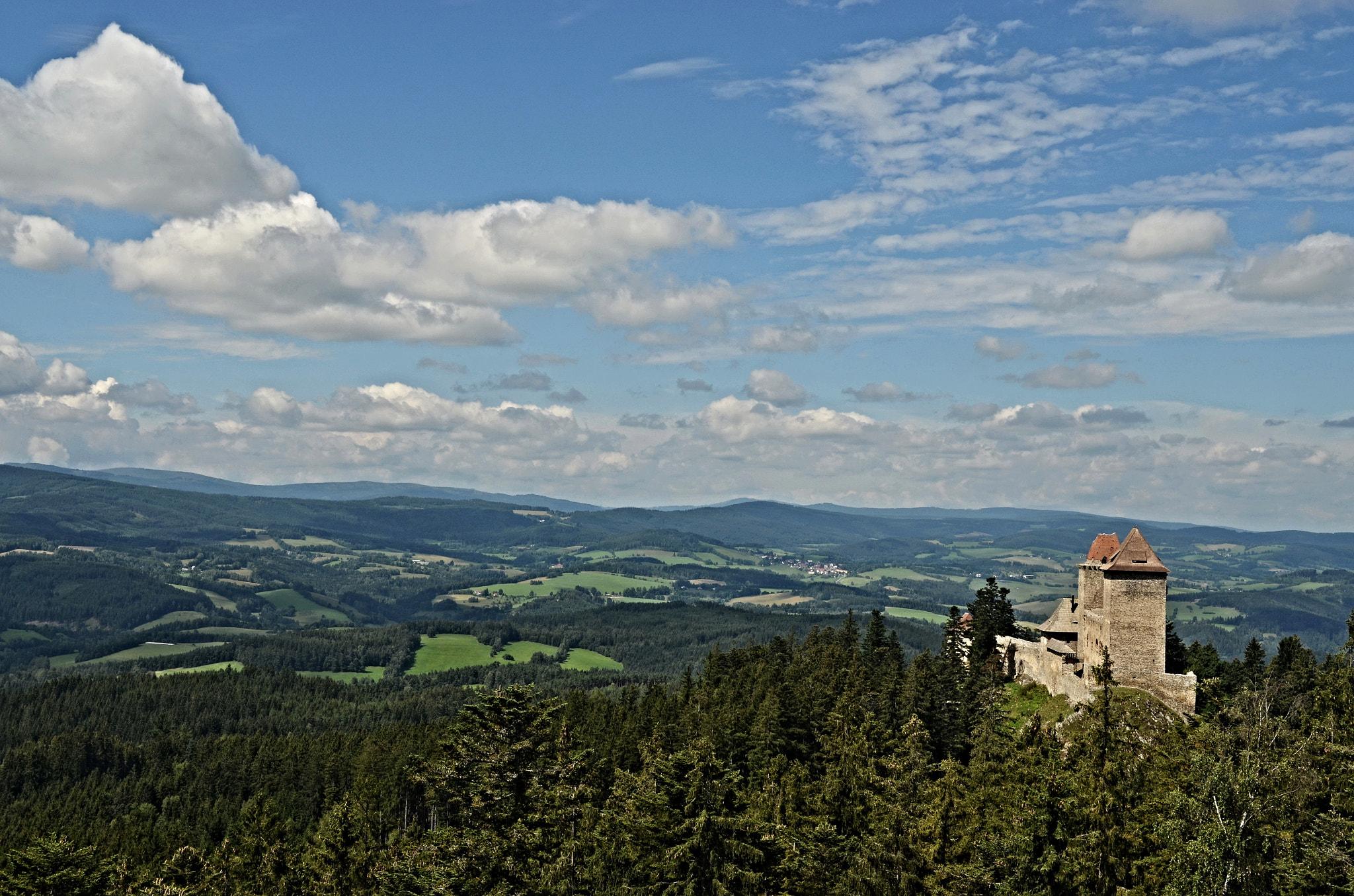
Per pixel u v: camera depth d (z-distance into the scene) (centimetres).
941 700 11731
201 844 16625
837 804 8650
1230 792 6569
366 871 11019
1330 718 8538
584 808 9200
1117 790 7450
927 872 7312
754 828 8012
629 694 16938
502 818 8206
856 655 15550
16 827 17438
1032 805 7212
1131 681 10994
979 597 15675
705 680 16688
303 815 17662
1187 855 6456
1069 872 6769
